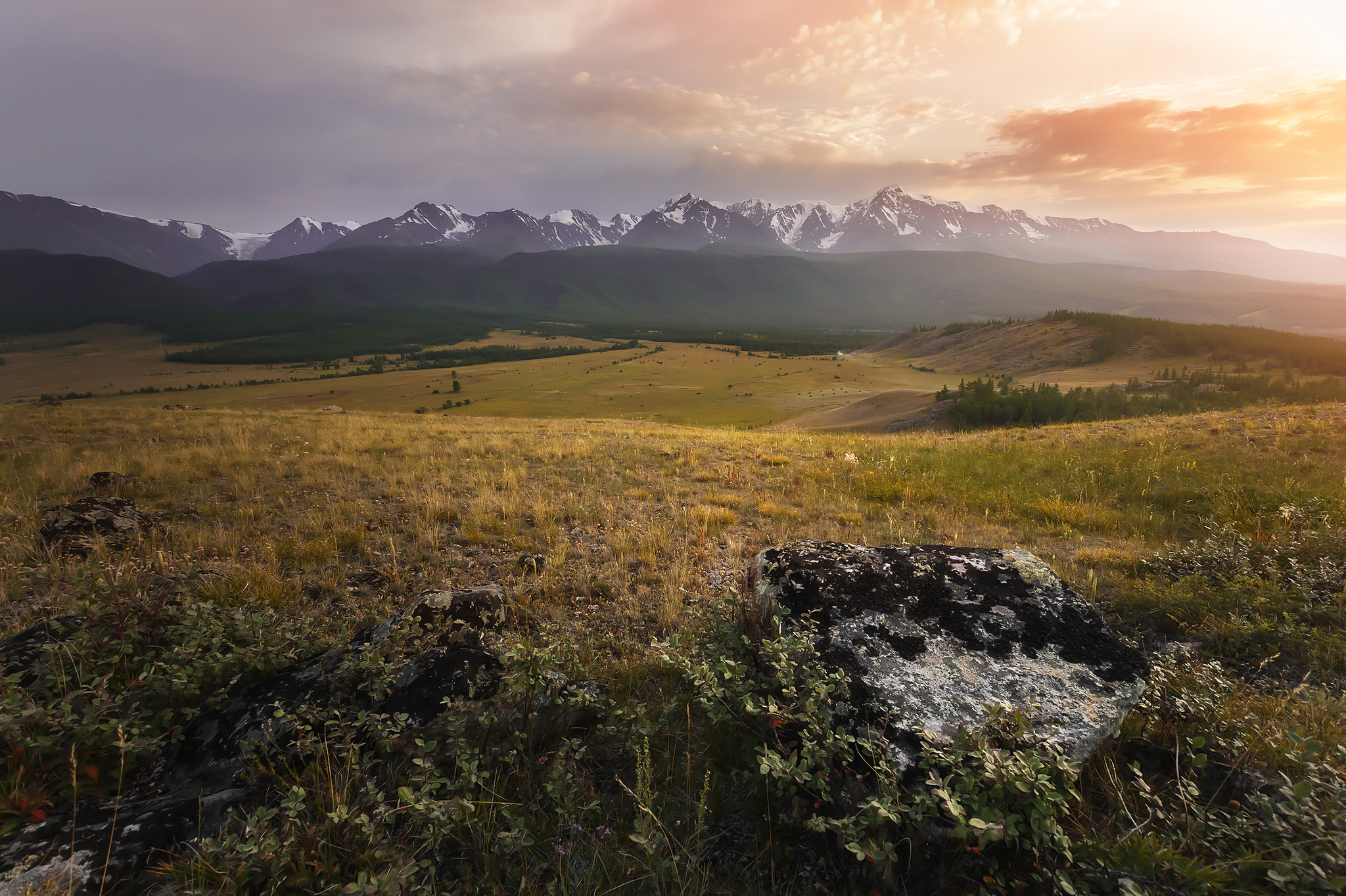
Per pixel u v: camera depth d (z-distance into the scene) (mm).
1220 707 3238
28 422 15867
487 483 10195
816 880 2467
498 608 4453
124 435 14602
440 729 2857
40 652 3236
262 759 2752
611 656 4535
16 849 2164
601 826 2607
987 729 2680
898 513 9148
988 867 2287
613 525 8094
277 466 11188
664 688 3936
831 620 3525
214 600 4676
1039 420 92938
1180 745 3029
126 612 3559
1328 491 8227
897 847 2428
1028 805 2311
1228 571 5746
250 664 3480
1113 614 5293
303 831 2273
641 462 12875
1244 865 2141
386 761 2791
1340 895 1994
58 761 2518
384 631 3740
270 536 7281
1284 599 4949
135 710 2906
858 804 2475
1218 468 10750
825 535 7922
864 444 16000
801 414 139500
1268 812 2271
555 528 7832
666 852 2533
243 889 2092
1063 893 2191
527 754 2975
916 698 2973
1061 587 3900
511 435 17172
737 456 13922
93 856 2166
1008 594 3811
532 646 3252
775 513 8906
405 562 6602
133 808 2531
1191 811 2521
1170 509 9305
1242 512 7922
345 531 7359
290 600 5363
